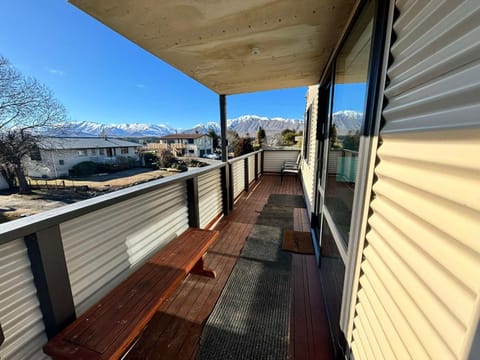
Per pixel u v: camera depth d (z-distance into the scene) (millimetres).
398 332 665
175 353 1345
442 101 518
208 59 2068
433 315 524
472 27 440
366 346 907
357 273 1038
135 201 1665
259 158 7445
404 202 667
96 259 1344
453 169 484
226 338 1444
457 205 471
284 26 1480
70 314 1131
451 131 490
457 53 475
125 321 1063
